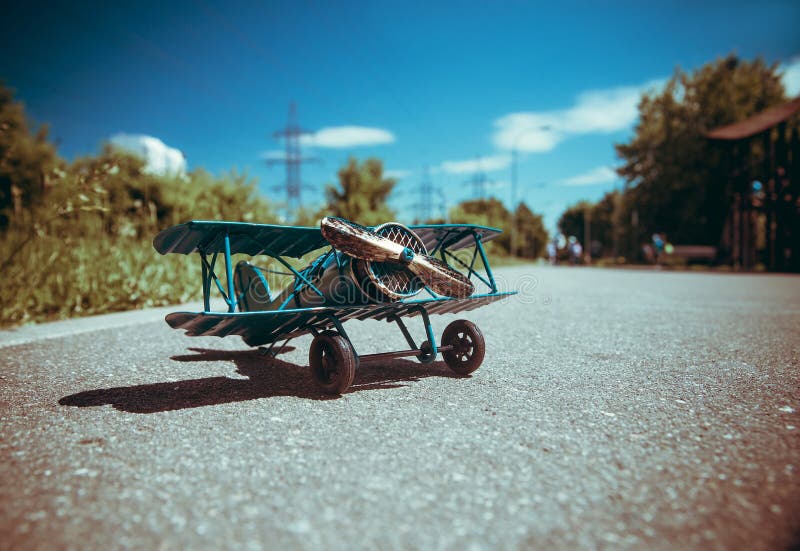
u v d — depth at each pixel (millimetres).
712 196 47469
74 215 10844
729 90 50406
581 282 19734
